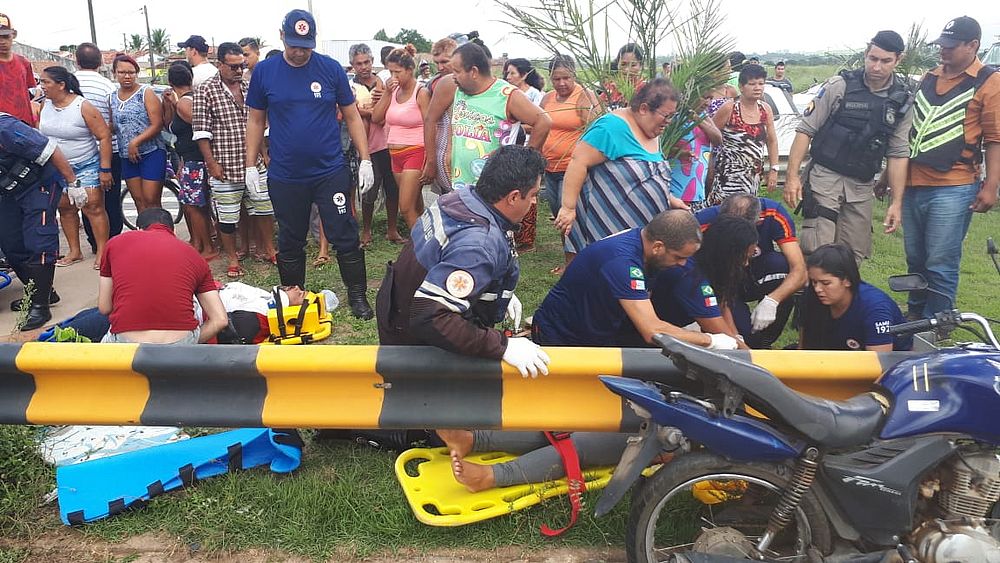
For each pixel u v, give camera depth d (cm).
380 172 755
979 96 479
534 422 301
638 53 550
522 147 274
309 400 305
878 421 256
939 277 525
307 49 511
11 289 639
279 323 504
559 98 683
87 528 309
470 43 525
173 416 304
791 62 1225
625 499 322
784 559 263
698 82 544
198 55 762
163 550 302
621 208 448
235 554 301
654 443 259
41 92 855
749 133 646
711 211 414
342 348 298
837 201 526
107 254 401
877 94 502
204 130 634
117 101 693
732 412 252
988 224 962
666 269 356
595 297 345
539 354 285
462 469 313
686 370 258
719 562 259
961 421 251
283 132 523
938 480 266
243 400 305
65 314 584
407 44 659
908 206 531
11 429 332
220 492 327
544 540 309
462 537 308
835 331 357
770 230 421
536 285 653
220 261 727
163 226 416
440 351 294
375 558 300
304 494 325
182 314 397
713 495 311
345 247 557
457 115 535
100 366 298
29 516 316
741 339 370
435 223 279
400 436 363
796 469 253
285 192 534
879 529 259
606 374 294
